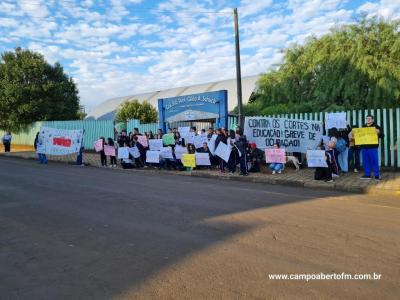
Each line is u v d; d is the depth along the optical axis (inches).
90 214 301.3
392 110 559.5
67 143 777.6
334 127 555.2
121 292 164.7
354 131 482.3
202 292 163.3
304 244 223.1
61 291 166.7
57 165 749.3
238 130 570.9
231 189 427.8
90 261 201.3
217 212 303.7
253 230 252.1
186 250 214.8
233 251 212.2
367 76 689.6
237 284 170.6
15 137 1332.4
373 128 470.9
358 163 547.5
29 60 1229.1
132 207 325.1
